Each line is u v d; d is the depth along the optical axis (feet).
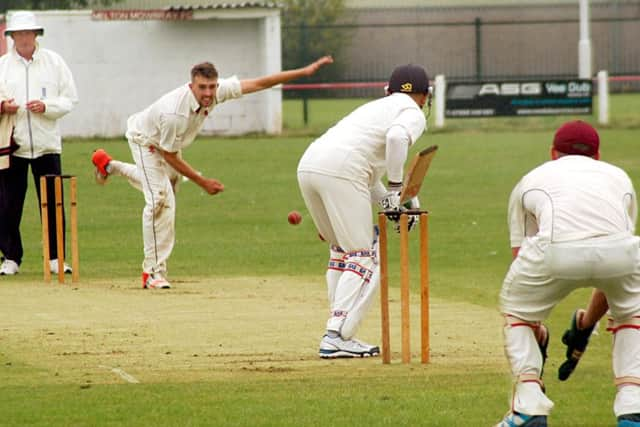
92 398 76.59
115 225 181.37
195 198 210.18
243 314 110.32
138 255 155.22
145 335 99.96
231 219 186.80
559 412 73.56
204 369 86.48
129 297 120.67
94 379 82.94
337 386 80.33
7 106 137.18
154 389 79.30
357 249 91.71
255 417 71.61
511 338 68.69
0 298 120.06
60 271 131.85
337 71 524.52
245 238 168.25
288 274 138.21
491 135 317.22
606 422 71.15
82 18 324.60
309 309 113.19
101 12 324.60
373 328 104.37
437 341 97.66
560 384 81.66
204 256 152.76
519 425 67.41
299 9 521.65
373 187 95.04
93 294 122.72
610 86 526.57
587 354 93.04
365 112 91.81
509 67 575.38
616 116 363.97
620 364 67.97
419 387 79.82
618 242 66.80
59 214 131.23
